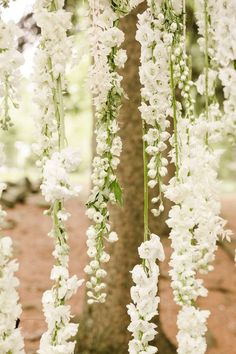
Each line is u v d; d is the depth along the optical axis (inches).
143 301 53.8
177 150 58.1
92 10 57.6
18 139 448.8
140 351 54.6
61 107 54.1
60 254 52.6
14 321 52.6
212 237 60.0
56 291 52.6
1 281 51.8
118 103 58.4
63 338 52.2
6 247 52.3
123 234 129.9
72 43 55.2
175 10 61.4
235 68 64.2
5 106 53.1
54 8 55.0
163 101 57.6
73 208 311.3
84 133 477.4
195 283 57.7
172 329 183.8
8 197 303.3
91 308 135.7
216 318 198.5
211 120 66.1
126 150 127.8
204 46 68.6
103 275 58.2
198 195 59.2
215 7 65.7
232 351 176.4
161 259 55.2
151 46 58.0
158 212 57.6
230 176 514.0
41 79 54.7
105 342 133.0
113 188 58.5
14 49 53.1
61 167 51.1
